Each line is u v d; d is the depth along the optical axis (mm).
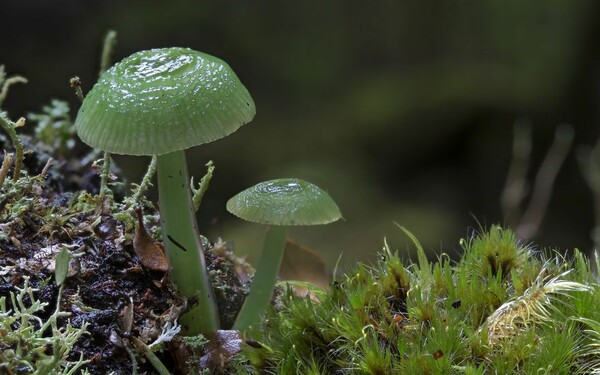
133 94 180
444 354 175
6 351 177
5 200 197
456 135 637
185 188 188
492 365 175
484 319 182
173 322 189
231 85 183
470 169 628
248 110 183
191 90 180
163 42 631
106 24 611
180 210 189
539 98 649
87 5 614
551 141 630
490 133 637
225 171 585
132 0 644
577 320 180
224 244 211
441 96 654
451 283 184
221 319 204
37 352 178
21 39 574
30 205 198
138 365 187
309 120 650
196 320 191
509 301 179
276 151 615
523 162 417
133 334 189
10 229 194
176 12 651
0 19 580
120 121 179
